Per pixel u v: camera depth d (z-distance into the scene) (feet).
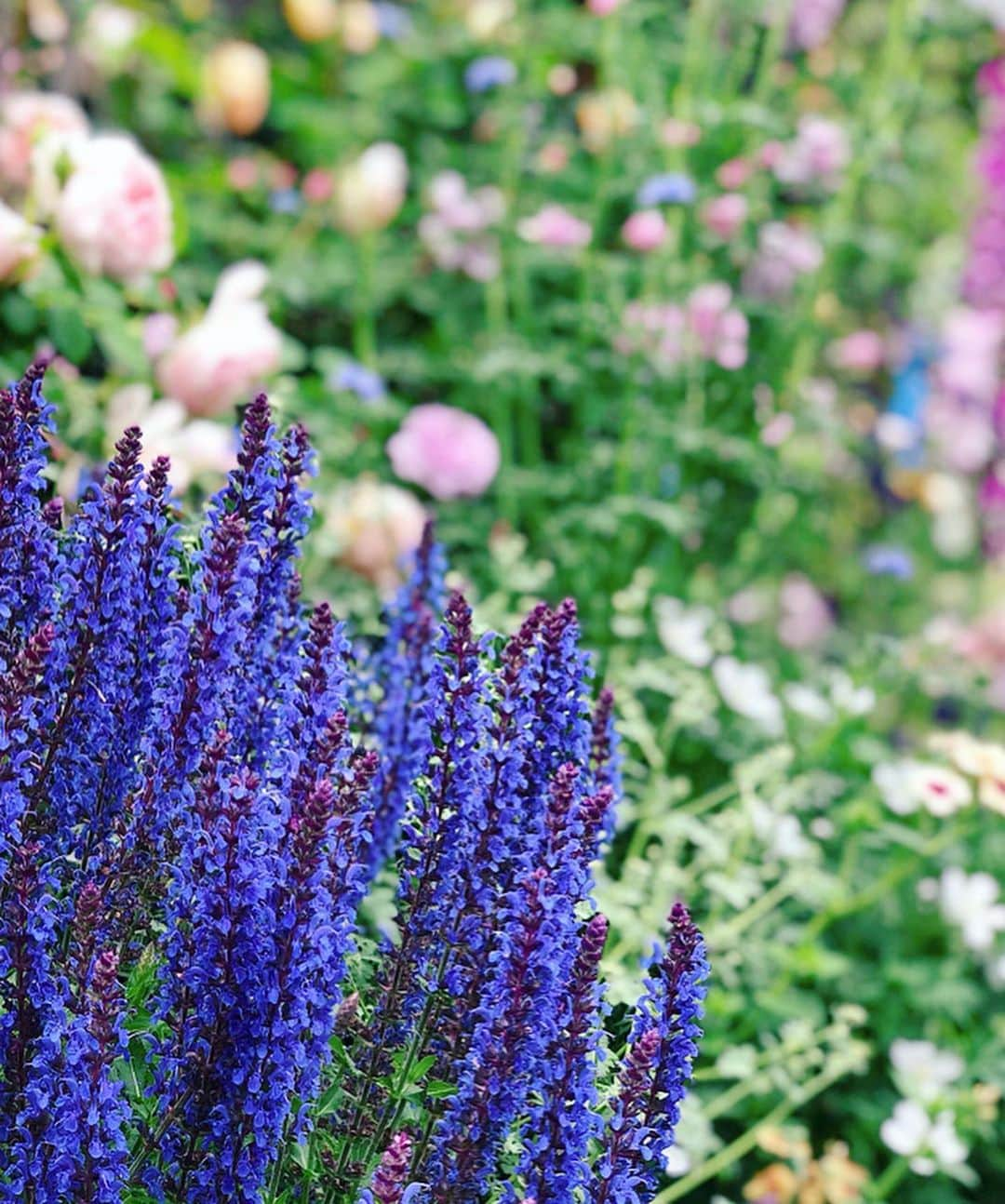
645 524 8.84
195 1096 5.39
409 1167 5.56
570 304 9.43
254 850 5.35
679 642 7.88
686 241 9.30
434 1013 5.65
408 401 9.61
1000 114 10.59
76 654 5.62
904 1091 7.50
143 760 5.60
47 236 6.89
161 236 6.88
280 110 10.20
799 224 9.66
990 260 10.68
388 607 6.28
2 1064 5.37
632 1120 5.40
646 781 7.98
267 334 7.01
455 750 5.57
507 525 8.87
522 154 9.70
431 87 10.25
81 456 6.90
